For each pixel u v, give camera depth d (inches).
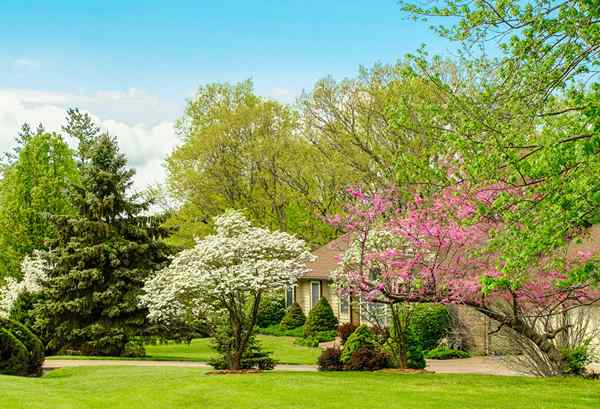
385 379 613.6
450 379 607.2
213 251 666.2
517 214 360.2
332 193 1736.0
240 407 497.4
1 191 1450.5
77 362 922.7
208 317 721.6
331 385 574.2
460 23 417.4
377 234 633.6
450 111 438.3
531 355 640.4
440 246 563.8
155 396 555.5
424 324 1029.8
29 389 589.9
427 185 514.6
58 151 1393.9
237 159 1796.3
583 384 561.3
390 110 492.7
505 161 370.3
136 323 1062.4
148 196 1883.6
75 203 1128.2
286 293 1654.8
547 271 525.7
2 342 742.5
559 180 335.9
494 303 628.1
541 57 391.2
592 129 338.3
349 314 1322.6
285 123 1809.8
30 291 1138.0
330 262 1432.1
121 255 1094.4
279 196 1820.9
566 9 370.9
